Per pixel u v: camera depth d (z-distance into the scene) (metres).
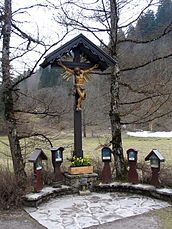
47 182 7.19
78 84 7.28
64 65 7.29
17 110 7.28
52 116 8.03
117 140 8.06
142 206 5.87
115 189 7.18
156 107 7.89
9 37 7.09
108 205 5.97
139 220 5.05
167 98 7.68
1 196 5.83
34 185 6.36
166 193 6.20
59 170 6.91
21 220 5.12
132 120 8.41
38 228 4.73
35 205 5.84
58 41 6.84
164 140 19.22
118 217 5.22
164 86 7.79
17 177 6.37
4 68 6.98
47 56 6.74
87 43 7.07
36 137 8.25
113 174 8.52
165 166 8.90
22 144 8.70
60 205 6.00
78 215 5.35
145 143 18.47
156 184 6.66
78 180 7.09
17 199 5.89
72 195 6.83
